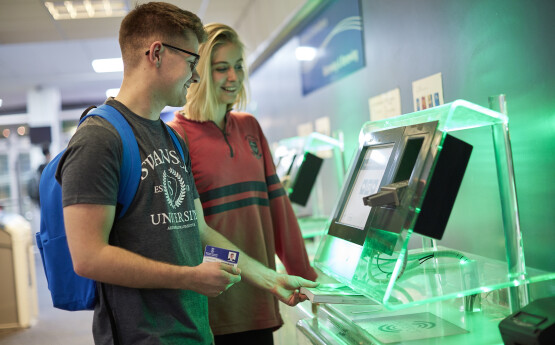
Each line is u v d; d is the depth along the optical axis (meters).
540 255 1.70
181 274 1.31
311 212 4.03
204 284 1.33
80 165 1.24
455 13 2.10
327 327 1.64
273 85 5.79
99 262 1.22
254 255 1.93
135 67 1.40
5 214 5.17
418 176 1.32
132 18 1.41
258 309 1.92
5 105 15.15
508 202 1.40
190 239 1.47
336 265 1.58
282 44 5.20
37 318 5.00
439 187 1.38
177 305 1.37
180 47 1.41
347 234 1.57
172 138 1.52
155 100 1.43
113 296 1.32
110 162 1.27
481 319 1.44
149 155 1.38
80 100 15.64
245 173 1.96
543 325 1.11
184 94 1.47
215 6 6.09
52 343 4.25
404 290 1.28
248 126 2.11
